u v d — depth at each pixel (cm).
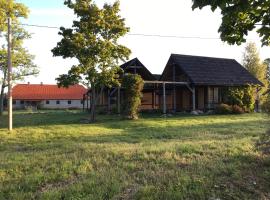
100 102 4647
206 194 760
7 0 3938
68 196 736
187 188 788
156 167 970
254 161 1034
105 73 2978
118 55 3020
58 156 1166
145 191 750
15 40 4334
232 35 720
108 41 2956
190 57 4219
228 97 3878
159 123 2666
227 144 1359
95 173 908
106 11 3025
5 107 6103
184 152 1195
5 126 2623
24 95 8288
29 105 8019
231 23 698
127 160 1078
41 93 8438
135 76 3069
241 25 709
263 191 802
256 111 3881
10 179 879
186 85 3912
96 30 3003
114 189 767
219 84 3928
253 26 709
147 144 1460
